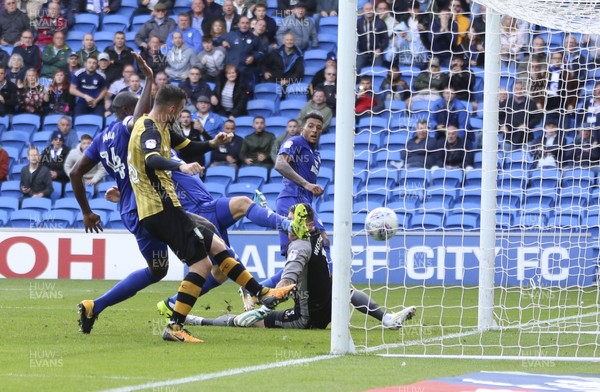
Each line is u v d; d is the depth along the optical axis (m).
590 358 20.70
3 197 53.62
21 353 20.11
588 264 44.88
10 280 48.06
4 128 57.56
